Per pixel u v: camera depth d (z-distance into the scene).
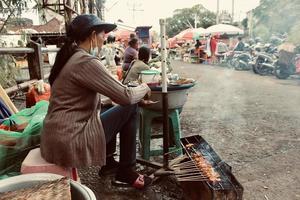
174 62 21.33
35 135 2.45
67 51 2.10
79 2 14.33
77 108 2.07
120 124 2.51
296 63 9.65
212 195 2.04
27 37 7.24
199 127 4.65
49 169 2.04
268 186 2.76
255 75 11.61
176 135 3.23
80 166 2.06
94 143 2.11
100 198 2.60
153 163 2.95
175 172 2.44
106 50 8.77
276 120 4.94
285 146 3.75
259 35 17.70
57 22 13.45
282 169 3.10
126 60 7.29
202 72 13.19
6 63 5.82
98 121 2.17
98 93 2.17
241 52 14.16
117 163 2.94
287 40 10.06
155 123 4.14
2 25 6.77
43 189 1.29
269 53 11.86
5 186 1.40
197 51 20.05
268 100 6.57
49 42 9.52
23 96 4.95
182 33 29.27
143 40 24.86
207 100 6.77
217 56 18.11
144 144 3.22
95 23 2.12
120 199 2.58
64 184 1.32
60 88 2.07
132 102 2.20
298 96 6.96
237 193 2.09
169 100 3.04
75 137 2.04
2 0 5.79
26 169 2.03
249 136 4.16
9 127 2.72
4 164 2.37
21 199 1.23
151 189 2.72
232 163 3.27
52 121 2.06
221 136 4.19
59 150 2.02
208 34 22.72
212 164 2.43
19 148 2.41
